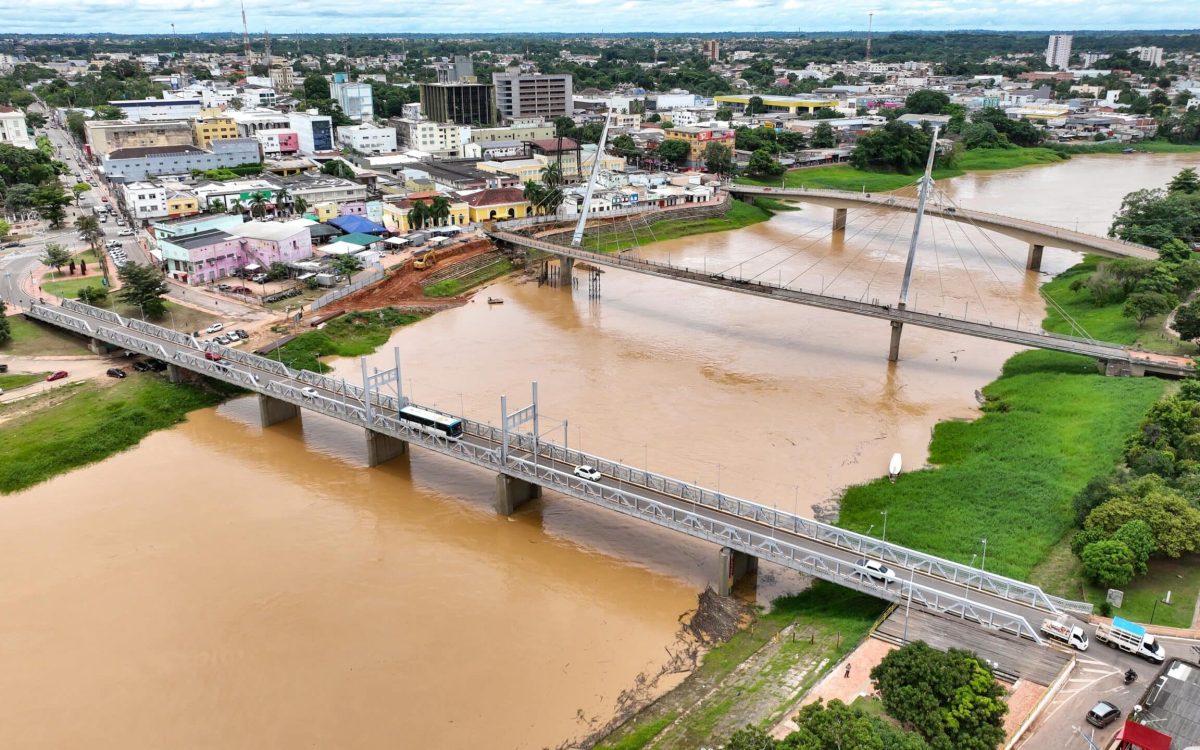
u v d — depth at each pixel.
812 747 45.62
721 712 58.31
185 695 62.28
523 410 86.06
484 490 93.00
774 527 75.88
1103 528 71.44
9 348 129.75
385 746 57.38
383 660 65.62
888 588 67.62
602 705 60.94
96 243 186.25
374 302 155.50
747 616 71.75
